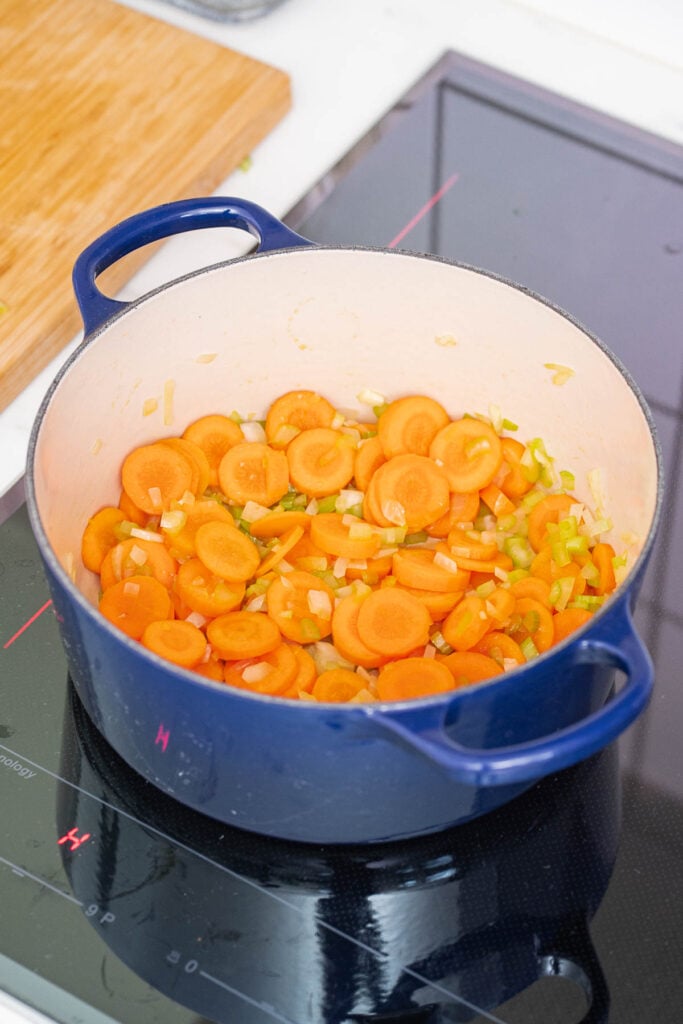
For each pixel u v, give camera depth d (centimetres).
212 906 100
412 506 114
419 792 97
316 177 130
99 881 100
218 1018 96
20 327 119
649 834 103
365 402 120
